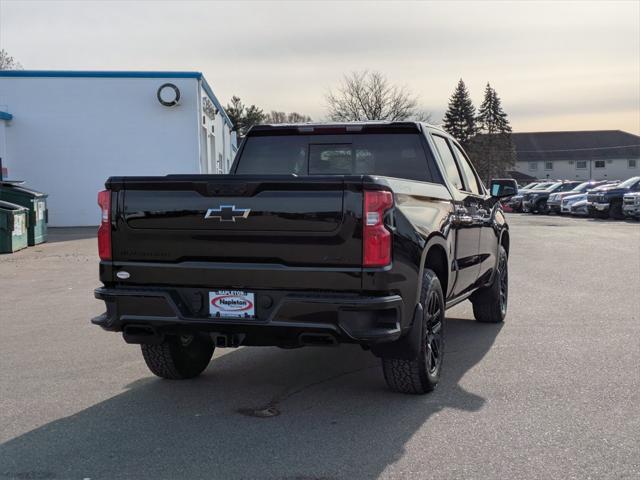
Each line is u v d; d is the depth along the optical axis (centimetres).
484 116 10788
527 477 370
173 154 2709
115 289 481
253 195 448
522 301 936
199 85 2694
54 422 468
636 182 3141
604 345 674
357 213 432
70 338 736
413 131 615
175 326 470
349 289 435
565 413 474
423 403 502
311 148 638
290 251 443
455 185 650
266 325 445
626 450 406
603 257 1480
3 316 870
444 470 380
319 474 377
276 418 473
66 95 2667
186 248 464
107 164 2700
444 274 557
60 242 1945
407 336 477
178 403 509
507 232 827
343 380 569
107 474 380
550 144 11325
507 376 570
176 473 380
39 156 2678
